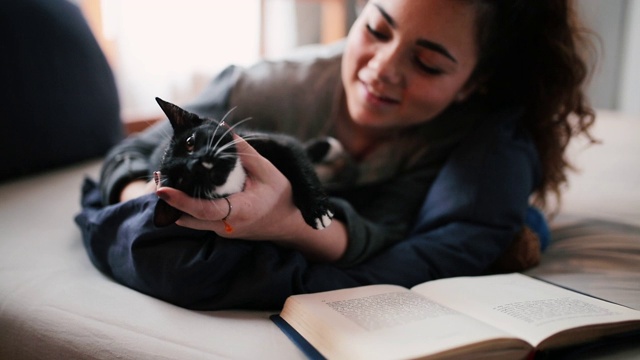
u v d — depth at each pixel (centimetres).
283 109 102
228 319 57
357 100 89
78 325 57
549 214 107
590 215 108
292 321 54
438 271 73
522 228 84
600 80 281
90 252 71
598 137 185
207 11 202
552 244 94
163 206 47
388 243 79
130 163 83
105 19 172
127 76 181
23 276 68
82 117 126
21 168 113
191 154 49
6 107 108
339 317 51
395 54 81
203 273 58
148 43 185
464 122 97
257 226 56
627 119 230
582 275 76
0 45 107
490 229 79
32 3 116
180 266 58
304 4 257
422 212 85
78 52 125
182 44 195
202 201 46
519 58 100
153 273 60
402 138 96
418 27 78
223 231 52
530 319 53
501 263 81
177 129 54
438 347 44
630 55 274
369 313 52
